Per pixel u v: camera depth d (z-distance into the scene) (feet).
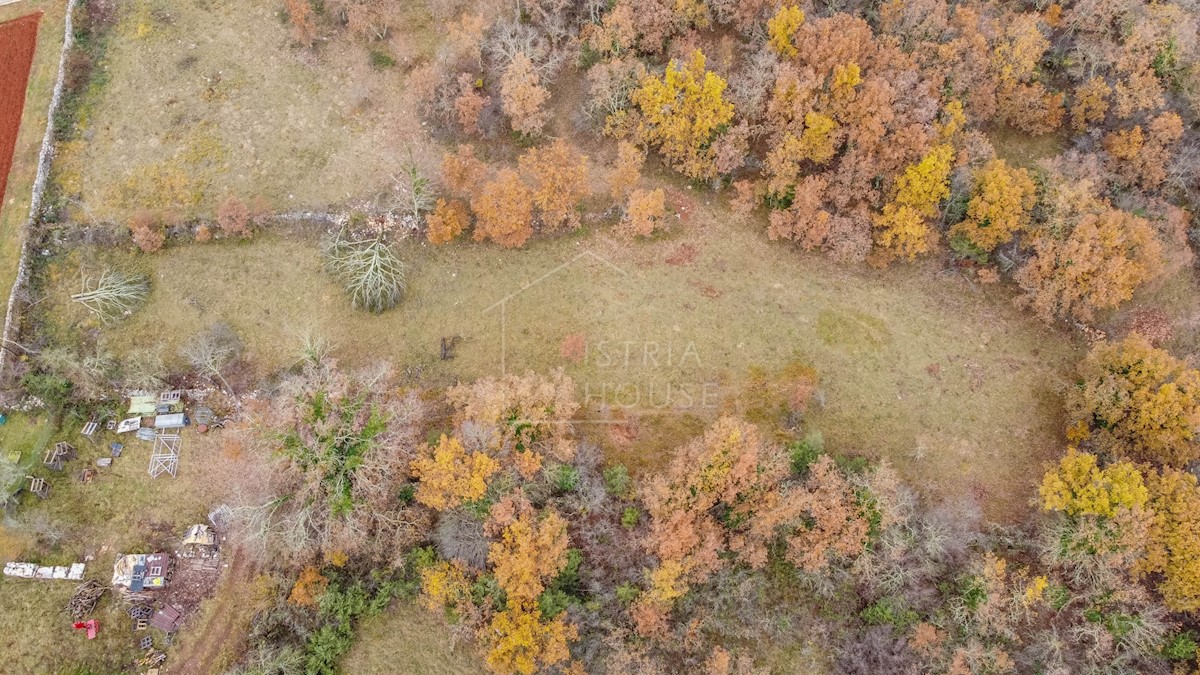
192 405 201.67
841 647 188.34
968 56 211.41
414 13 235.40
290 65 232.53
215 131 224.12
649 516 190.70
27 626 182.09
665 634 182.50
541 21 230.68
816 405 207.31
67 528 189.57
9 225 209.26
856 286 219.00
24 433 195.21
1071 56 221.25
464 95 218.59
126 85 226.58
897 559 187.83
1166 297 216.95
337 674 182.91
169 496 194.29
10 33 224.74
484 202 204.23
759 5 215.51
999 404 209.36
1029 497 200.44
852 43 200.54
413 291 215.51
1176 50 208.54
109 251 212.43
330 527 181.37
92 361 197.57
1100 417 197.26
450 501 176.76
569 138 229.66
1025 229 207.10
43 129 217.15
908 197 202.39
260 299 211.82
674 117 208.23
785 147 205.77
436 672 183.93
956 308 217.97
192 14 233.55
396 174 224.12
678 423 205.05
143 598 186.60
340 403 186.91
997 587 182.39
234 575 189.26
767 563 193.98
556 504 187.62
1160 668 178.70
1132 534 173.99
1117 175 215.72
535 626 170.19
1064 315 215.31
